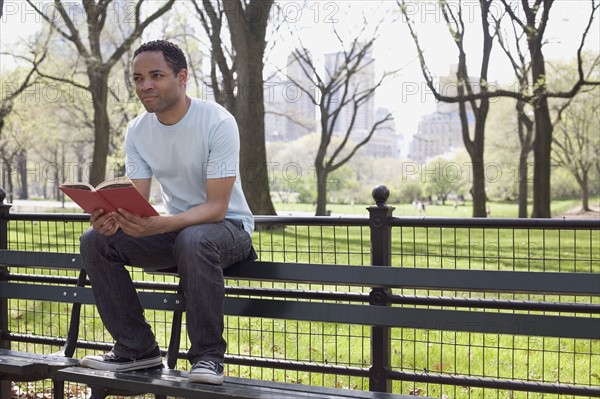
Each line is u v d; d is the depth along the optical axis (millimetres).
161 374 2984
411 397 2666
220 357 2889
